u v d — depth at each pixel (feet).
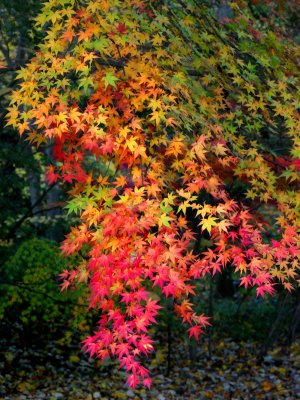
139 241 11.14
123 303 16.17
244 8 17.28
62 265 29.60
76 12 12.26
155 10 13.80
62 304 29.50
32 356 29.58
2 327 31.27
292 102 14.84
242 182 17.31
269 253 12.31
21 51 21.48
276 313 30.71
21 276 29.78
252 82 14.53
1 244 30.73
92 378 27.81
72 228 12.05
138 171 12.21
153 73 12.57
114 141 12.11
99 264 11.14
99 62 13.30
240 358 30.86
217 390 26.48
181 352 31.86
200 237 18.88
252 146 14.99
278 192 13.92
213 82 14.44
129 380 10.94
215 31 14.20
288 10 19.15
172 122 12.19
